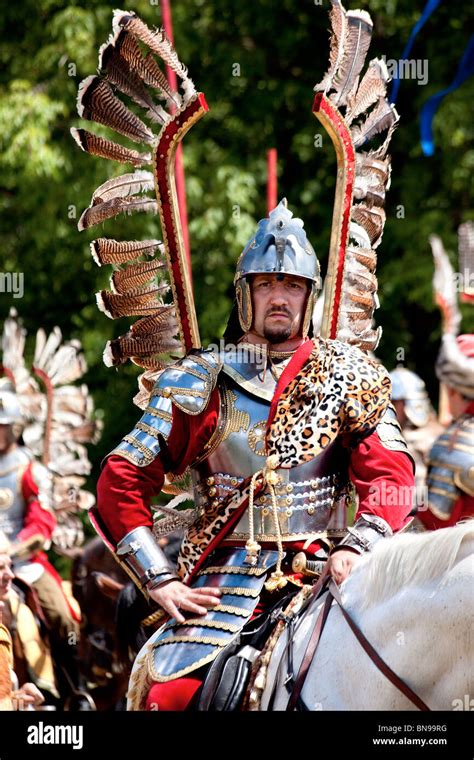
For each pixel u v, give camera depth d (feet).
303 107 45.93
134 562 15.93
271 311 16.47
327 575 15.11
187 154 43.86
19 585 27.07
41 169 42.93
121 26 17.52
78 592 28.68
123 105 17.71
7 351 29.63
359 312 18.22
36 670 26.32
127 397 44.93
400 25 44.50
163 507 17.49
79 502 29.17
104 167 43.34
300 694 14.28
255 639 15.34
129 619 24.36
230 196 43.29
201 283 43.68
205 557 16.17
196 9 45.78
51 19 45.24
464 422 20.49
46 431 29.30
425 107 20.18
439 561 13.32
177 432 16.30
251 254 16.53
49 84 44.11
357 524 15.35
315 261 16.70
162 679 15.25
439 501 20.26
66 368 29.71
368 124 18.35
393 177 45.37
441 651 13.11
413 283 43.37
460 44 43.96
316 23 46.16
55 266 45.83
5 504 27.37
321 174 46.34
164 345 17.89
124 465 16.20
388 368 44.60
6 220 46.37
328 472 16.21
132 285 17.89
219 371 16.37
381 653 13.69
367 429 15.97
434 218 43.47
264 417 16.15
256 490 15.90
